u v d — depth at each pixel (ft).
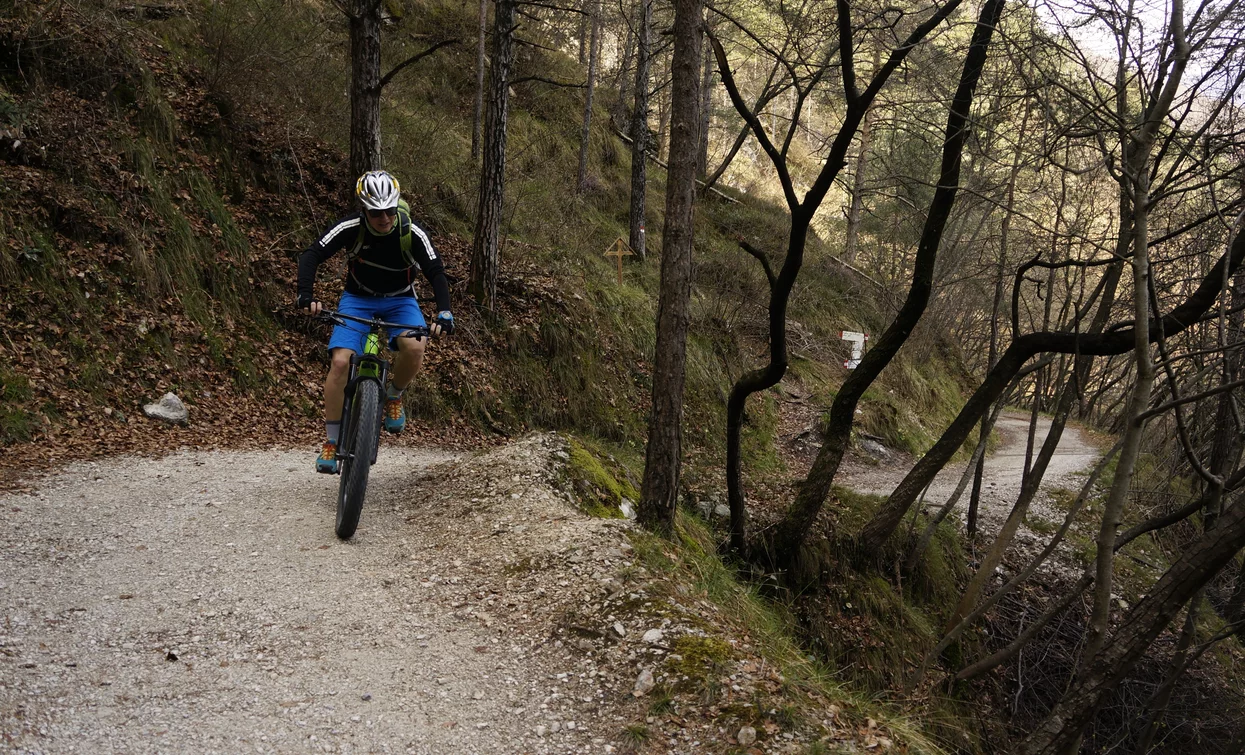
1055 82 19.56
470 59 63.16
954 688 28.50
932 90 26.81
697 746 10.29
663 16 57.16
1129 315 35.60
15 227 25.49
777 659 12.92
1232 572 42.11
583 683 11.77
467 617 13.44
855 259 86.94
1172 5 15.80
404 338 16.38
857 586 29.89
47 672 10.44
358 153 35.91
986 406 28.19
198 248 31.04
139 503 17.53
